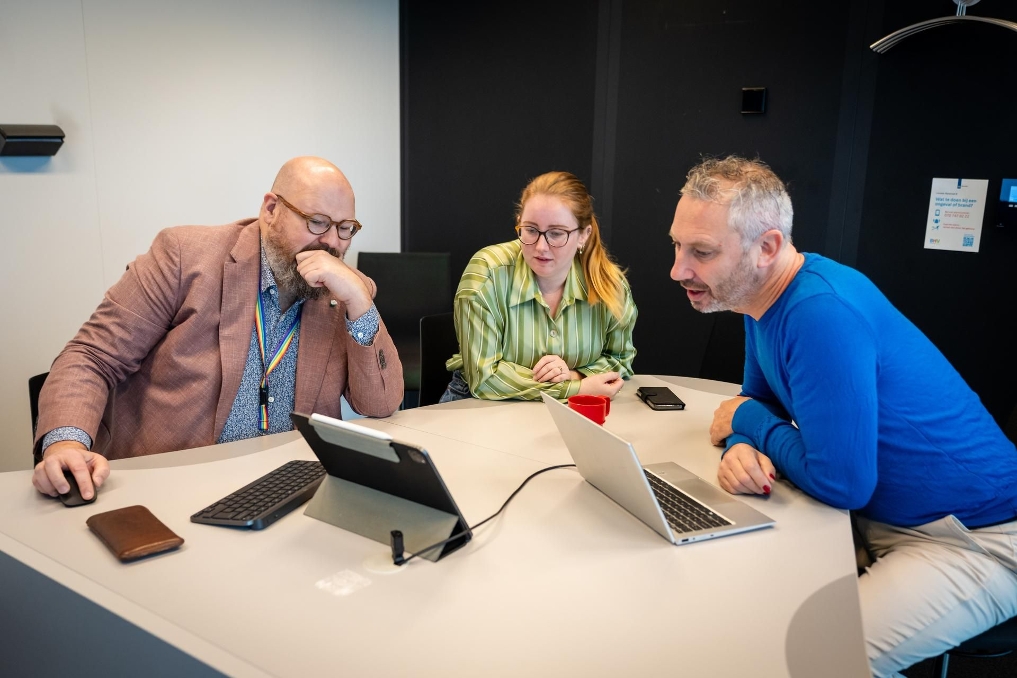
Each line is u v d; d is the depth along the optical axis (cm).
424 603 106
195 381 177
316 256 173
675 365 372
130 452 180
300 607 105
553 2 373
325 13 377
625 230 375
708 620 103
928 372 146
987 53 278
